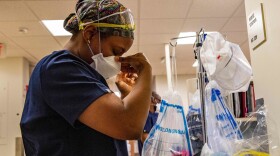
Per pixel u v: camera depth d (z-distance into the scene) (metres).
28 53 5.02
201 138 1.03
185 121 0.98
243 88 1.07
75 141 0.74
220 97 1.02
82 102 0.69
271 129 1.09
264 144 1.04
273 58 1.10
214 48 0.97
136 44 4.71
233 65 0.99
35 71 0.81
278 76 1.07
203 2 3.33
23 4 3.16
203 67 1.00
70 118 0.69
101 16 0.81
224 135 0.97
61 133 0.74
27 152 0.82
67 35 4.13
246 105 1.61
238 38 4.57
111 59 0.85
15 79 5.18
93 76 0.78
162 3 3.31
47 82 0.73
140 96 0.74
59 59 0.76
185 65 6.29
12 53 4.99
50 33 4.05
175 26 4.01
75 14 0.89
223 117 1.00
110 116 0.68
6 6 3.19
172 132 0.95
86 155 0.74
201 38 1.03
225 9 3.52
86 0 0.85
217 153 0.90
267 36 1.14
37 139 0.75
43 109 0.74
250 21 1.30
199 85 1.00
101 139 0.76
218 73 1.00
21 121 0.81
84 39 0.83
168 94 1.01
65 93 0.71
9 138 5.05
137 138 0.70
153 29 4.09
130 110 0.70
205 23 3.93
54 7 3.25
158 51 5.17
